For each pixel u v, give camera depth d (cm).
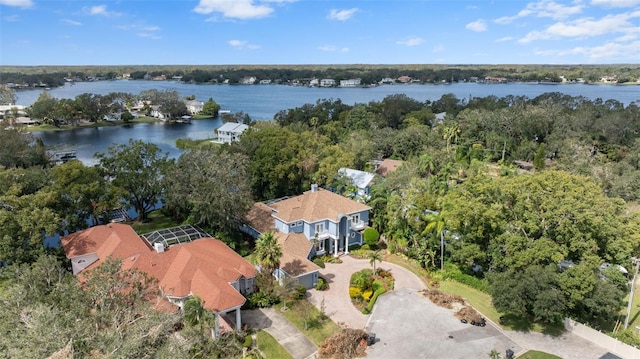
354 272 4750
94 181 5097
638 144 9088
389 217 5312
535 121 10744
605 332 3672
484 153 10138
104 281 2667
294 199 5578
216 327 3244
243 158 5888
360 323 3738
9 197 4003
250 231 5475
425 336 3547
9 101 19350
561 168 8369
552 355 3306
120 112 19475
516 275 3647
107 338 2094
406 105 15038
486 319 3838
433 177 6469
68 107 16150
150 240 4744
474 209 4231
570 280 3494
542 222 3972
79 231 4566
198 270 3750
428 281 4591
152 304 2942
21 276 2819
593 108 12119
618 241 3941
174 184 5147
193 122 19088
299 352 3306
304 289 4153
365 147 8556
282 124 13662
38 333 2022
